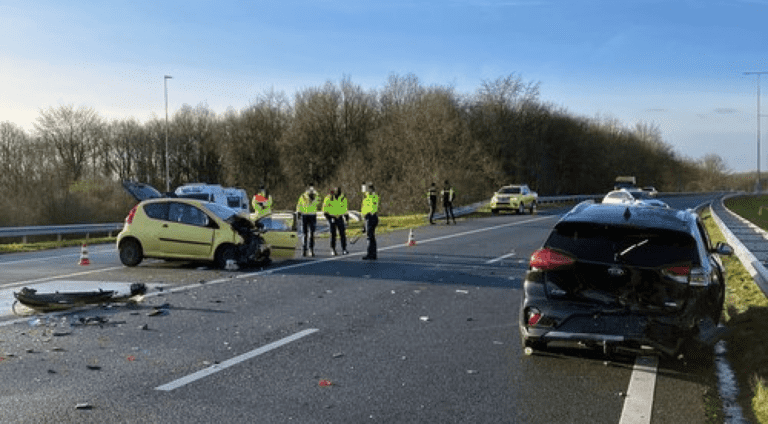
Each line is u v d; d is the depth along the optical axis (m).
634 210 6.67
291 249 15.32
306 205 16.52
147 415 4.81
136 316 8.59
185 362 6.32
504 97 65.81
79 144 74.69
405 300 10.01
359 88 74.19
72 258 17.41
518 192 41.56
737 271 13.59
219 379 5.77
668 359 6.54
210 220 13.80
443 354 6.75
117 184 55.66
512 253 17.33
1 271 13.98
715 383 5.90
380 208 48.22
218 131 80.94
